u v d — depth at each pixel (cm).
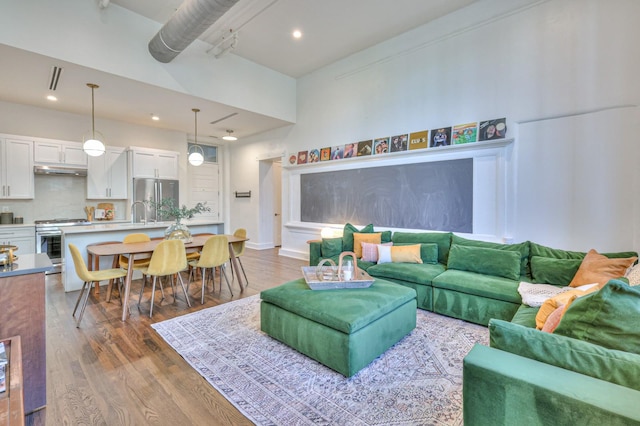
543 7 349
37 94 464
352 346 202
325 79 585
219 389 195
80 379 205
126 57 402
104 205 611
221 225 555
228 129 699
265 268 540
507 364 115
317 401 183
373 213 508
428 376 208
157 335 271
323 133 592
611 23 309
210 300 367
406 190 465
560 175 339
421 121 453
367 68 518
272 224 782
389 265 369
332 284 263
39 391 177
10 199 520
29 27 331
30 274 176
